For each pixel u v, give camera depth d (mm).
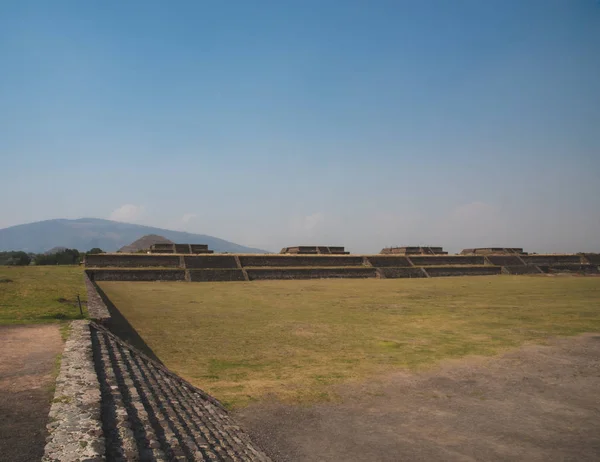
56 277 34688
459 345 20859
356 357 18641
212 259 59938
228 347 19766
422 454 10523
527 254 86188
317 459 10211
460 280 59219
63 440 6234
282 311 30141
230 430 10727
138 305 31109
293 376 16000
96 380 9156
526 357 18844
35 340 13023
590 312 30766
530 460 10281
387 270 64938
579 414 13000
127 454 6230
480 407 13484
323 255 70312
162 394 10805
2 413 7594
